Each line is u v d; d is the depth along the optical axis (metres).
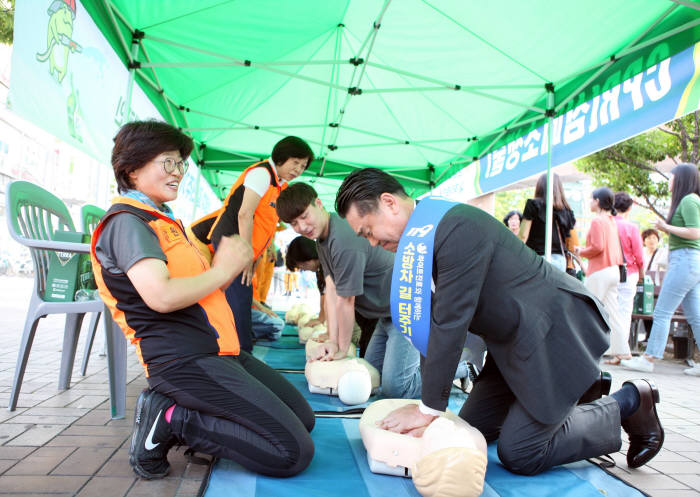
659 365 4.65
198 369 1.35
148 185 1.42
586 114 3.77
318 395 2.55
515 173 4.88
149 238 1.31
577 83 3.91
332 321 2.86
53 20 2.27
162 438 1.37
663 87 3.00
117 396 1.94
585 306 1.50
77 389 2.38
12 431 1.74
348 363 2.50
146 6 3.25
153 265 1.26
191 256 1.42
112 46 3.13
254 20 3.78
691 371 4.07
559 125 4.14
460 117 5.27
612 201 4.47
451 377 1.45
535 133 4.54
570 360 1.43
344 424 2.06
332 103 5.52
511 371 1.47
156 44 3.78
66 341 2.36
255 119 5.86
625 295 4.49
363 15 3.93
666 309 4.09
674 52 2.95
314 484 1.41
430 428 1.34
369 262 2.61
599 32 3.31
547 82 4.21
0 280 13.88
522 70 4.10
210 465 1.47
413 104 5.29
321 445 1.77
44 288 2.03
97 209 2.70
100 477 1.39
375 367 2.86
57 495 1.26
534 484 1.49
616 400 1.72
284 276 15.52
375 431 1.54
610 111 3.50
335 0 3.69
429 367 1.44
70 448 1.60
